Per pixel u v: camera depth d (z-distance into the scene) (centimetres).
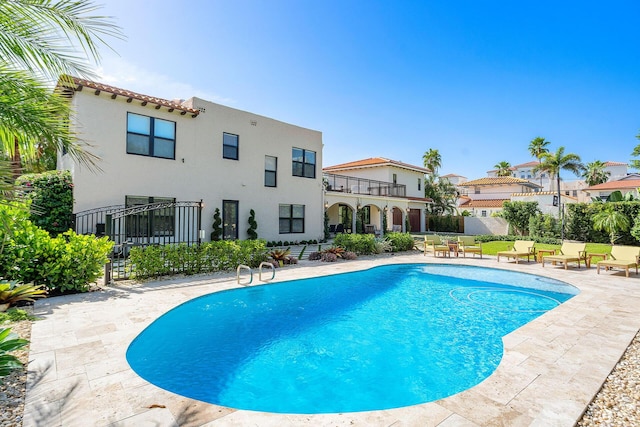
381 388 405
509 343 471
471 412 294
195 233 1472
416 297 869
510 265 1286
